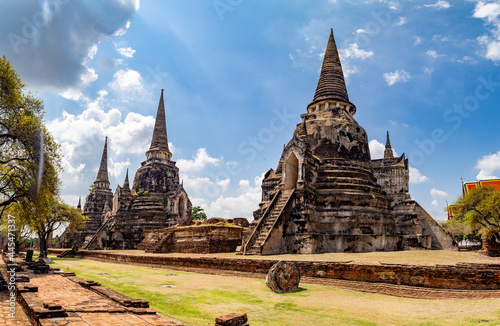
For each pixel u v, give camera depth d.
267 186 42.00
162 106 59.09
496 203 32.66
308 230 25.75
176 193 51.06
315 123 32.03
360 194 27.91
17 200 21.70
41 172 20.50
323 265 17.55
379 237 25.66
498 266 13.92
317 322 9.94
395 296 14.45
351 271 16.56
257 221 28.58
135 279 18.41
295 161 30.45
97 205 70.25
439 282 14.32
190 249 34.25
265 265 19.45
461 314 10.75
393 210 31.58
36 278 15.27
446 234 30.06
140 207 50.53
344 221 26.78
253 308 11.67
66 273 16.73
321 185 28.89
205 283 17.20
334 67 35.25
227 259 21.59
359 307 12.10
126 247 47.59
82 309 8.56
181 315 10.41
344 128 31.12
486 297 12.97
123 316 8.19
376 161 40.50
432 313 11.13
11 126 19.34
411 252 22.81
